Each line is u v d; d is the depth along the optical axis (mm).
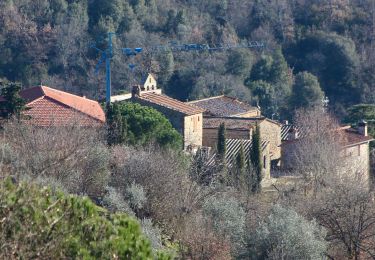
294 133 190375
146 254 50188
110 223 51531
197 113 176375
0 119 129500
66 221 49594
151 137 146500
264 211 115375
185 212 107188
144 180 110125
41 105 147500
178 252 94188
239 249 94812
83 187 107812
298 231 91938
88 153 111812
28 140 109250
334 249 104750
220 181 135000
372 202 110688
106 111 151375
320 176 131875
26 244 47250
